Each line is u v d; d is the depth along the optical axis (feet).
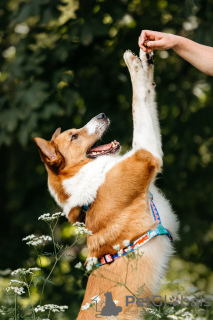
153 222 16.06
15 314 15.20
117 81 29.35
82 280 21.67
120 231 16.01
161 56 31.30
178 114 30.71
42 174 33.55
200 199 30.99
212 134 30.37
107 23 27.94
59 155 17.75
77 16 27.66
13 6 31.63
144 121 16.96
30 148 32.63
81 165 17.72
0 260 32.14
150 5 30.42
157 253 15.81
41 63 27.50
